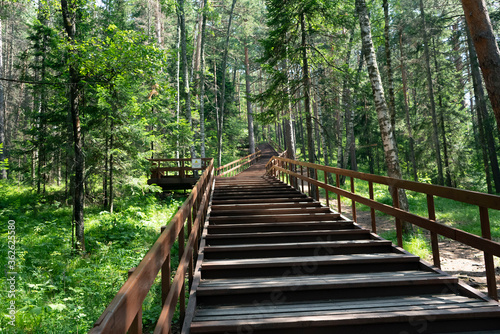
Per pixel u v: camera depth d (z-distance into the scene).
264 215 6.70
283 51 14.27
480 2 4.69
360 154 32.38
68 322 4.52
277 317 2.97
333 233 5.54
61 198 14.13
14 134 26.52
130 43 9.41
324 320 2.86
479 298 3.29
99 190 15.59
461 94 23.03
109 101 11.93
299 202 8.31
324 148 22.86
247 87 33.66
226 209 7.64
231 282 3.78
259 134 63.69
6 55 29.17
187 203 3.86
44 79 14.23
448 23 20.52
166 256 2.44
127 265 7.11
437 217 11.72
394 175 10.20
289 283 3.60
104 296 5.57
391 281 3.58
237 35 29.77
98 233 9.81
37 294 5.29
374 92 10.70
